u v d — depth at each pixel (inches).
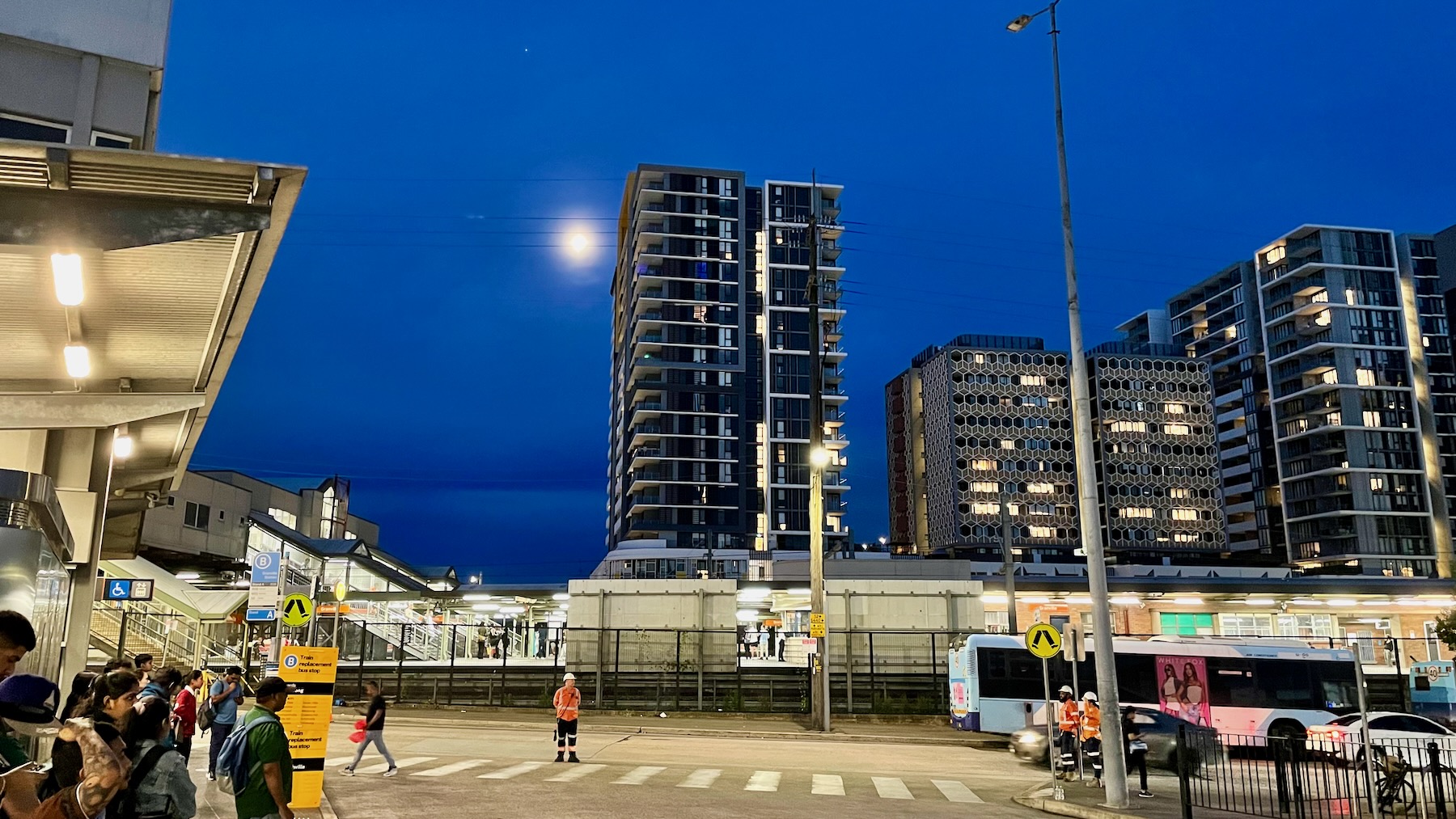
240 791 253.0
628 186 5255.9
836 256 4911.4
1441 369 5246.1
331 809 493.0
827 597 1528.1
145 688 297.9
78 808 128.0
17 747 129.6
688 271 4670.3
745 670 1536.7
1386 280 5285.4
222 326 573.6
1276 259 5502.0
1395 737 820.0
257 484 3139.8
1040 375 5659.5
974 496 5438.0
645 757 877.8
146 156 359.3
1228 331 5910.4
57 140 732.7
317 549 1967.3
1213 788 716.0
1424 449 5113.2
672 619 1518.2
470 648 1974.7
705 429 4527.6
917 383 6117.1
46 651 501.4
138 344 612.4
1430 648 1931.6
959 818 570.9
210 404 760.3
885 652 1502.2
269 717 258.4
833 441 4665.4
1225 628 1984.5
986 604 1841.8
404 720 1227.2
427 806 534.3
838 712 1423.5
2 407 629.9
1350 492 4975.4
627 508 4717.0
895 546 5812.0
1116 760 621.0
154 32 781.9
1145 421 5629.9
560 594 1956.2
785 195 4904.0
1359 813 587.8
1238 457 5728.3
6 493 446.6
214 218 393.7
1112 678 633.6
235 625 1745.8
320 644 1526.8
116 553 1381.6
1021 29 759.7
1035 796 671.1
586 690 1483.8
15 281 504.1
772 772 787.4
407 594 1876.2
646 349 4606.3
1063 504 5492.1
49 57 735.7
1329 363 5167.3
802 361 4692.4
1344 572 4985.2
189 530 2743.6
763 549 4421.8
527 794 599.2
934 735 1212.5
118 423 648.4
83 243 373.1
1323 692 1060.5
